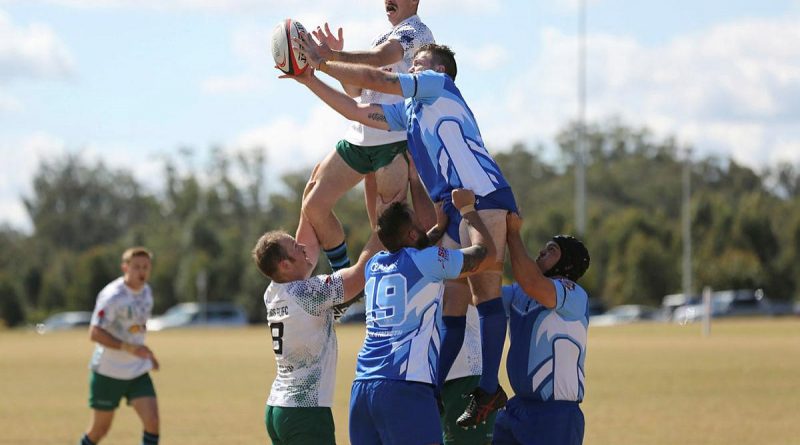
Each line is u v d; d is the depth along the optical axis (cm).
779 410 6438
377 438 2892
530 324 3180
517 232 3033
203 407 7019
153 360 4844
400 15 3256
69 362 12131
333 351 3084
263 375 9694
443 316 3219
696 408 6556
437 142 2961
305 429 3045
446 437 3453
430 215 3303
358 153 3284
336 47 3147
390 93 2914
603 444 5112
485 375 2975
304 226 3381
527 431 3153
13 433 5825
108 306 4712
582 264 3266
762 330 17638
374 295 2905
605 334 16638
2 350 15012
